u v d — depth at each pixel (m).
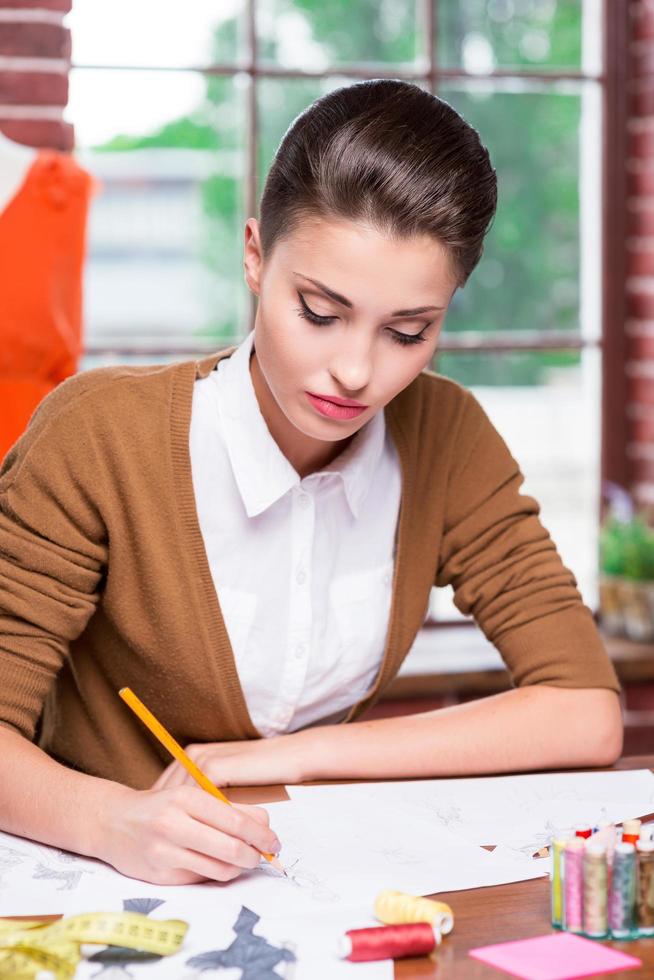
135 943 1.02
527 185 3.39
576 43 3.38
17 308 2.55
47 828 1.25
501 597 1.61
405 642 1.63
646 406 3.38
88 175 2.64
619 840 1.15
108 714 1.56
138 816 1.20
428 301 1.23
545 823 1.33
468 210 1.22
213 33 3.16
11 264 2.55
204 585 1.49
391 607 1.60
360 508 1.56
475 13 3.31
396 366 1.26
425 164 1.19
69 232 2.61
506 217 3.38
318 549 1.55
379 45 3.27
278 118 3.22
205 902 1.13
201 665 1.50
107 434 1.46
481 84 3.33
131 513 1.46
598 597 3.33
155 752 1.58
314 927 1.08
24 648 1.41
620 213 3.40
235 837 1.17
